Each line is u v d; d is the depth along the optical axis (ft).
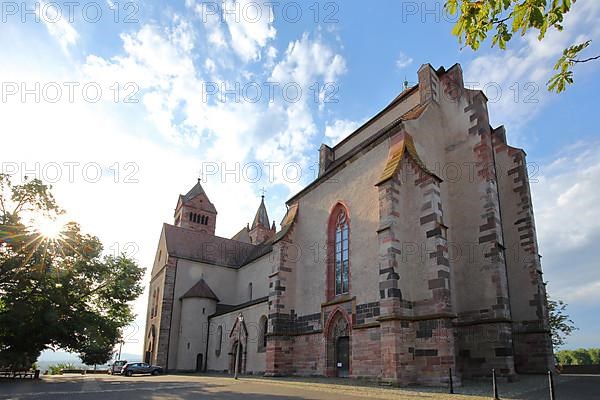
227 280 163.43
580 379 62.64
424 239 64.95
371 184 77.61
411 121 75.66
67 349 105.81
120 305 115.14
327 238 87.10
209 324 144.77
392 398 45.11
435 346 58.29
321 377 77.92
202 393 53.11
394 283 62.13
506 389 50.47
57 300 95.45
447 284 60.80
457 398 42.63
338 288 81.92
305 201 98.48
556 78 20.85
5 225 91.66
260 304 111.24
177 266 153.89
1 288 91.76
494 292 66.59
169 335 144.66
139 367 127.34
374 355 66.80
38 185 98.68
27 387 68.08
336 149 113.70
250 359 111.24
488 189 72.18
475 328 66.80
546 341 73.67
